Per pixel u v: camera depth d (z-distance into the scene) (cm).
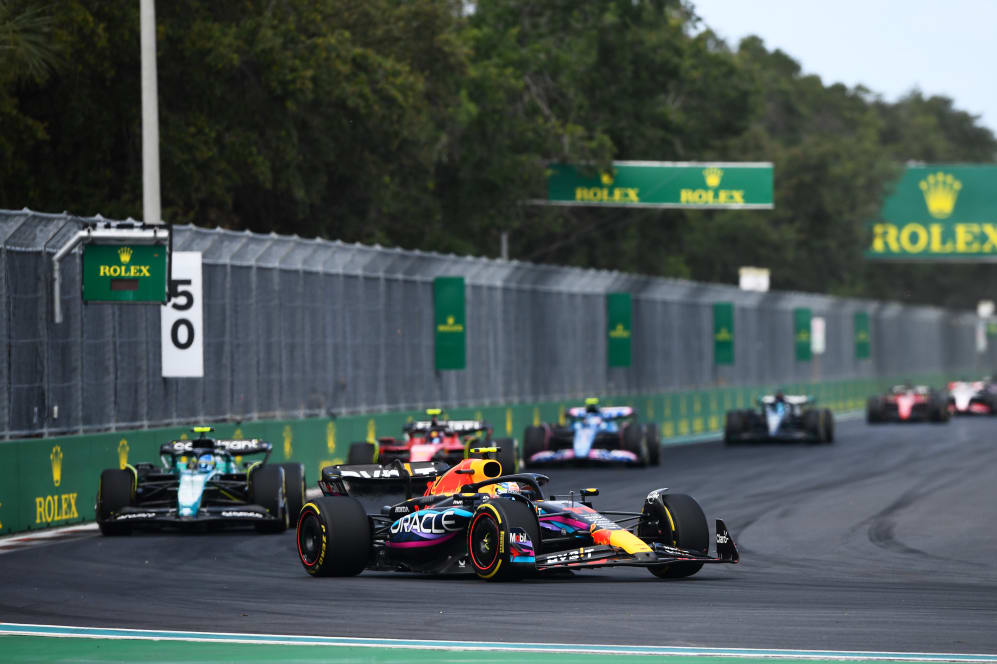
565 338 15362
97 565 5612
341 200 14525
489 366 13600
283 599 4566
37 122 10606
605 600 4472
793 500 8706
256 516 6725
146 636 3828
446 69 15288
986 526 7250
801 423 15262
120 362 8394
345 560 5125
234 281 9600
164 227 7469
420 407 12212
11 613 4297
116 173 12244
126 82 11681
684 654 3522
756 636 3784
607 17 18162
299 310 10356
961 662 3419
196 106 12250
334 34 12950
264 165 12338
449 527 5041
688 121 19475
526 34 18650
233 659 3478
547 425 11819
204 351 9219
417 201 16525
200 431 7106
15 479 6906
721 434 17988
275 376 10031
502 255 17312
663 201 16100
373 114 13175
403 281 11962
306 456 9944
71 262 7881
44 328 7594
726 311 19188
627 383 16888
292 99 12400
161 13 11731
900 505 8388
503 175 16600
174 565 5619
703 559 4781
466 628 3931
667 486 9756
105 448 7725
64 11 10594
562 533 4997
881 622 4031
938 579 5166
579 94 18100
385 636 3803
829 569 5494
